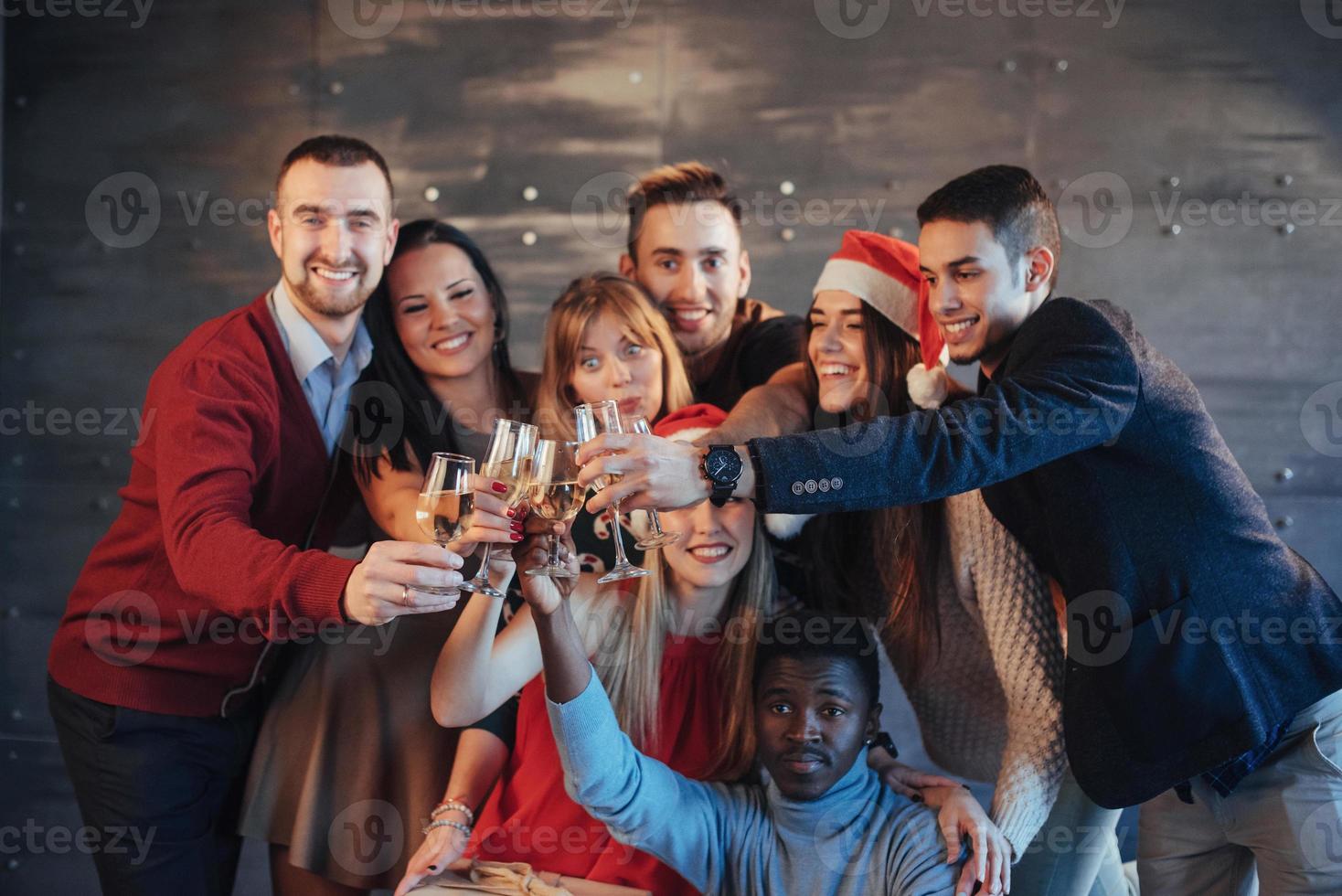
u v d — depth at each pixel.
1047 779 1.88
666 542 1.59
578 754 1.67
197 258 2.33
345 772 2.09
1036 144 2.21
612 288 2.21
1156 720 1.65
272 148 2.32
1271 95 2.20
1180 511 1.68
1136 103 2.21
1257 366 2.20
